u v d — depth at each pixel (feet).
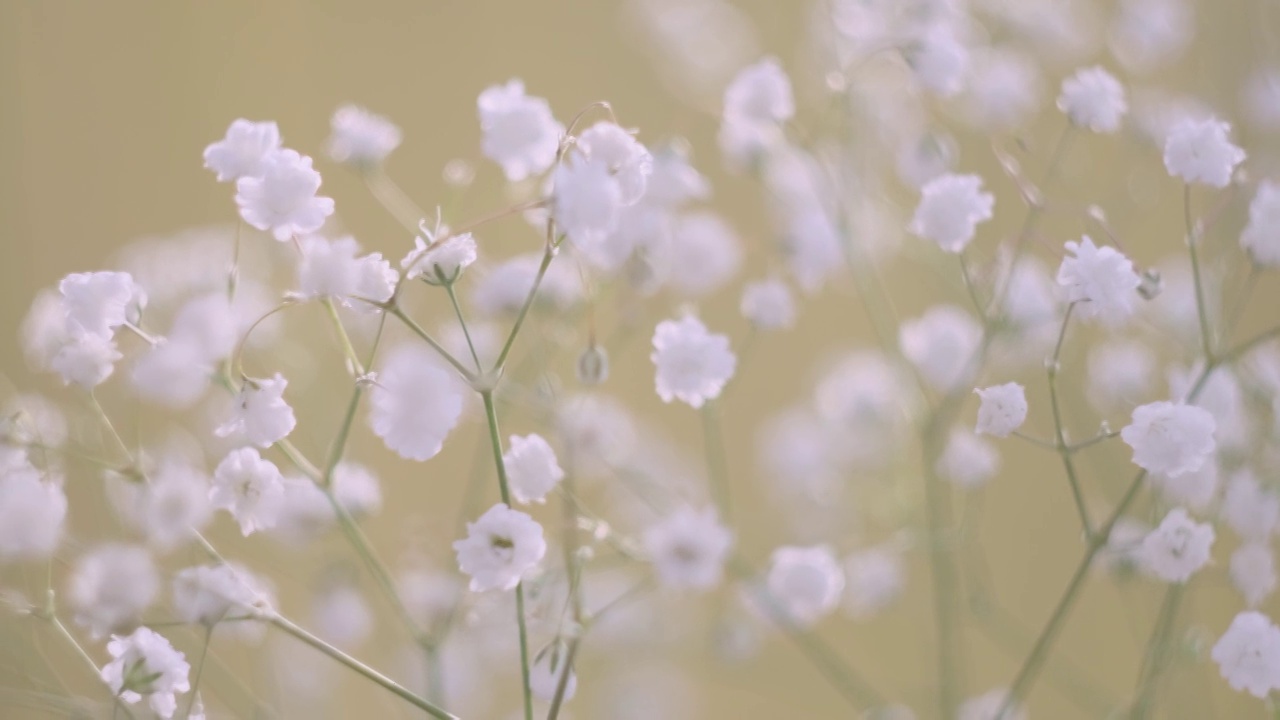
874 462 1.31
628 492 1.28
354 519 1.15
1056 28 1.29
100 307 1.06
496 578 1.02
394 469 1.42
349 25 1.49
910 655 1.55
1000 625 1.39
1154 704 1.22
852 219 1.27
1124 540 1.17
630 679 1.33
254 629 1.16
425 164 1.49
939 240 1.14
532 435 1.08
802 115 1.44
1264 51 1.37
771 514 1.45
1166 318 1.23
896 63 1.28
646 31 1.38
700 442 1.54
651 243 1.17
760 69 1.22
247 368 1.24
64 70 1.46
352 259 1.04
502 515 1.03
